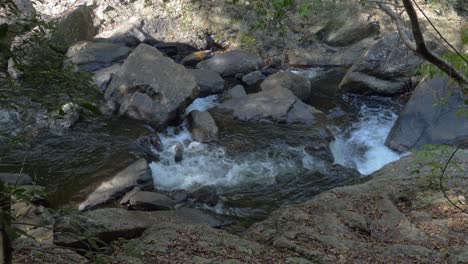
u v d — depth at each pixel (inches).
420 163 324.8
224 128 433.7
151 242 259.9
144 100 436.1
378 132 445.1
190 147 413.4
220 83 508.4
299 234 267.4
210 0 604.7
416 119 426.3
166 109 432.5
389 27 581.3
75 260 235.6
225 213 343.3
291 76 495.5
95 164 370.0
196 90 448.5
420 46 142.9
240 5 598.9
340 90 507.8
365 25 581.6
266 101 454.0
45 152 378.9
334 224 276.5
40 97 148.6
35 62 150.2
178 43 593.6
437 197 300.5
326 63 574.6
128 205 342.0
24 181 340.2
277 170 388.8
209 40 599.5
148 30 600.4
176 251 252.8
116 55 531.2
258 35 591.8
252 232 286.0
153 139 409.4
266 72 552.1
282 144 412.8
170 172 385.1
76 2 613.0
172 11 609.9
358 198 302.5
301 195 363.3
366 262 243.3
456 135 408.5
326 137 427.5
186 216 324.2
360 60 502.0
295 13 587.8
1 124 390.9
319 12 587.2
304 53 577.6
